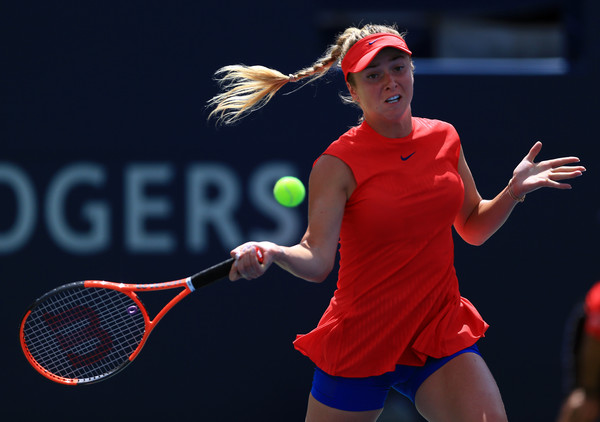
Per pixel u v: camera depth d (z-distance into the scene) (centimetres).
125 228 2062
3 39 2038
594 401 940
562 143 2130
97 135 2058
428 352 1035
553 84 2128
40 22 2044
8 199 2044
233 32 2077
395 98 992
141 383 2061
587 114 2134
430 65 2170
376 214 991
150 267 2067
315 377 1106
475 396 1009
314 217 995
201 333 2073
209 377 2073
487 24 2386
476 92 2122
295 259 953
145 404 2061
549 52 2375
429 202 998
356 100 1050
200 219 2075
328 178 1000
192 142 2073
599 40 2138
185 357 2070
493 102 2123
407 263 1012
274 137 2086
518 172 1058
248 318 2083
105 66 2059
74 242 2053
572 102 2133
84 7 2053
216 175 2081
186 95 2073
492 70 2141
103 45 2059
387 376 1068
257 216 2084
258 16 2081
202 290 2075
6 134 2039
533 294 2112
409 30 2381
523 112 2127
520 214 2117
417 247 1009
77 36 2053
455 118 2120
